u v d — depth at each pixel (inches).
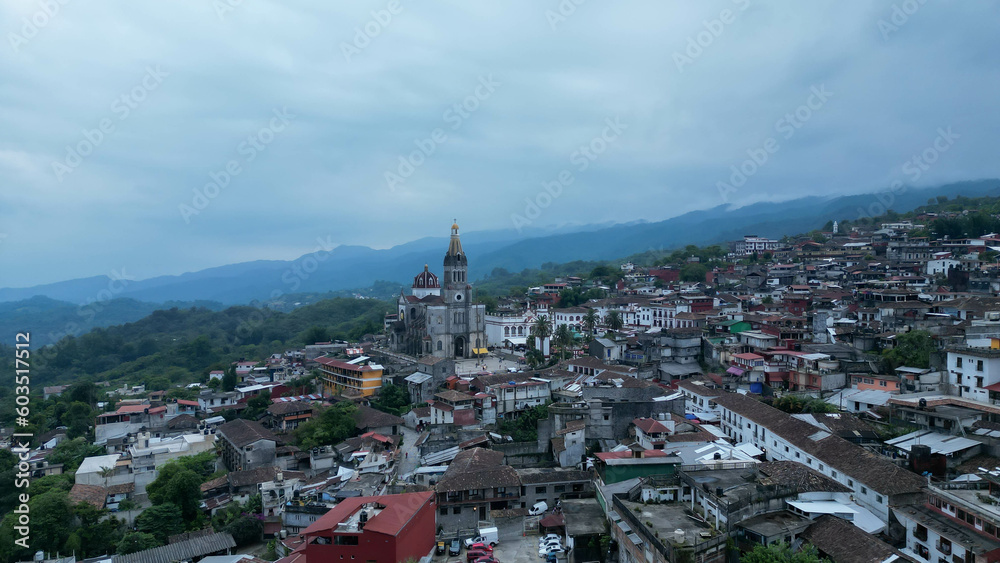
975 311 4328.3
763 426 3093.0
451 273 7357.3
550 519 2829.7
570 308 7834.6
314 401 5900.6
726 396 3690.9
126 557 3208.7
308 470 4515.3
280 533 3398.1
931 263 6801.2
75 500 3941.9
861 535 1873.8
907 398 3051.2
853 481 2297.0
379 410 5438.0
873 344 4335.6
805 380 3981.3
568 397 4515.3
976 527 1830.7
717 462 2482.8
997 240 7234.3
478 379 5177.2
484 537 2765.7
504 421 4530.0
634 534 2142.0
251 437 4549.7
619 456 2903.5
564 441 3486.7
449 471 3319.4
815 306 5713.6
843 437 2866.6
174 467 4217.5
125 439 5265.8
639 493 2395.4
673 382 4407.0
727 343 4923.7
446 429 4355.3
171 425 5438.0
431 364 5615.2
